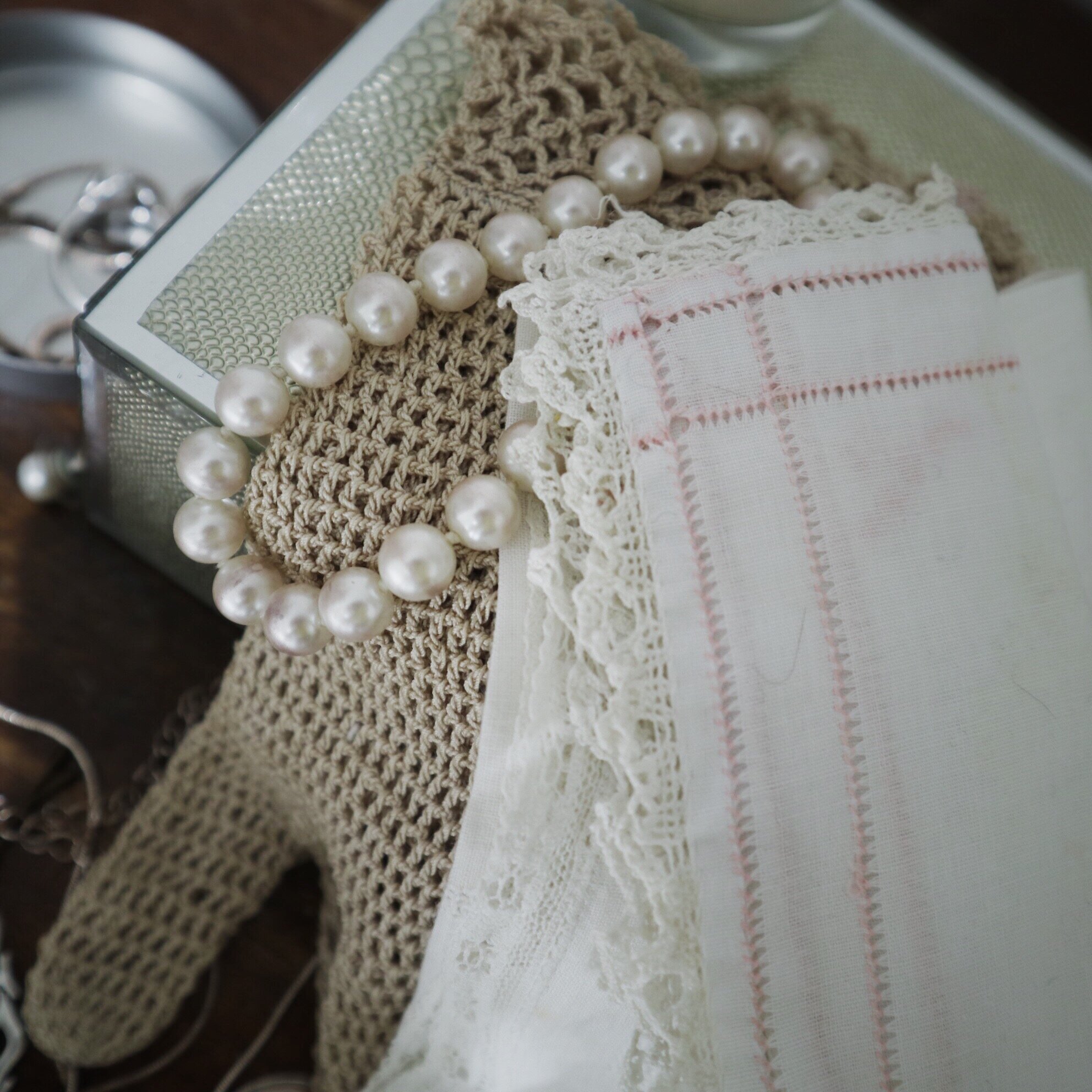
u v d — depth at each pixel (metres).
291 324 0.36
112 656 0.59
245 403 0.36
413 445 0.38
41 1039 0.49
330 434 0.38
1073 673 0.38
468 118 0.43
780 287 0.37
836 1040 0.34
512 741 0.35
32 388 0.58
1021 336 0.44
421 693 0.38
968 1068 0.35
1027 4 0.77
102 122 0.63
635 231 0.39
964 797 0.35
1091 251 0.56
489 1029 0.40
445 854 0.39
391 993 0.43
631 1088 0.36
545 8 0.45
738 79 0.52
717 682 0.33
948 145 0.57
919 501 0.37
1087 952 0.37
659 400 0.35
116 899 0.48
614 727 0.33
